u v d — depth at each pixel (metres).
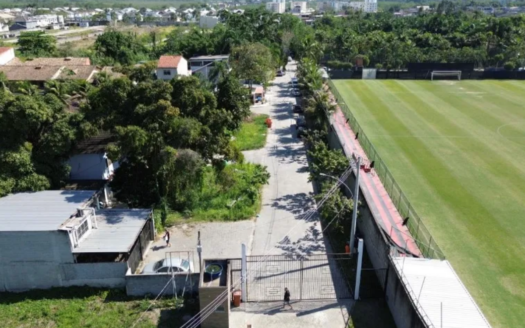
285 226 33.31
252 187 37.81
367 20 156.12
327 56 105.69
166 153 31.55
